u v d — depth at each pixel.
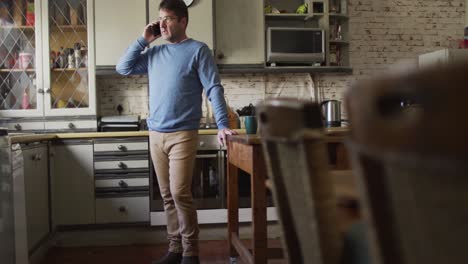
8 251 2.24
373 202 0.59
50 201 3.46
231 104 4.41
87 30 3.85
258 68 4.05
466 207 0.48
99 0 3.85
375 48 4.59
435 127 0.46
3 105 3.82
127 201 3.62
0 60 3.83
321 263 0.83
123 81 4.30
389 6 4.61
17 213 2.39
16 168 2.41
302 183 0.90
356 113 0.58
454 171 0.45
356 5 4.57
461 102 0.44
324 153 0.82
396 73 0.50
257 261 2.09
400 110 0.60
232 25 4.02
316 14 4.21
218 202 3.72
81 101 3.90
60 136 3.53
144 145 3.63
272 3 4.42
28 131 3.81
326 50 4.20
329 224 0.82
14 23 3.84
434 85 0.46
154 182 3.66
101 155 3.60
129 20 3.88
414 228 0.56
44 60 3.81
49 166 3.46
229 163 2.75
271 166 1.05
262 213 2.09
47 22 3.81
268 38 4.04
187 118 2.51
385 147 0.53
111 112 4.28
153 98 2.58
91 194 3.59
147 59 2.69
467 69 0.44
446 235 0.51
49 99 3.82
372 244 0.62
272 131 0.95
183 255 2.58
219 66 3.98
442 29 4.66
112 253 3.38
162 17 2.53
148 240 3.72
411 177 0.53
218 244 3.58
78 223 3.58
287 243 1.08
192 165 2.56
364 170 0.59
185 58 2.51
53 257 3.28
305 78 4.50
